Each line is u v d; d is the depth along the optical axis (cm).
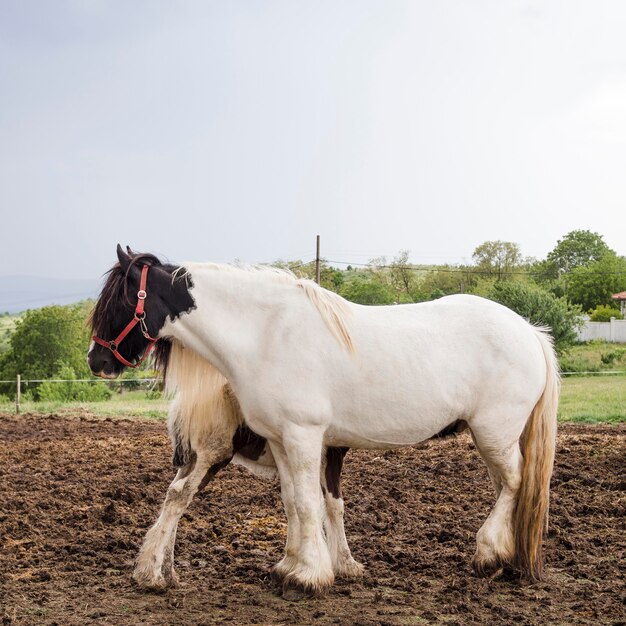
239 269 512
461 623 434
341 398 491
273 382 481
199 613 459
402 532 647
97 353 496
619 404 1794
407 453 1057
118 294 493
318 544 487
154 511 738
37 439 1285
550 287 5634
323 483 534
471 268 6569
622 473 877
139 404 2000
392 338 499
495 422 514
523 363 517
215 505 745
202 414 513
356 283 4444
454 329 516
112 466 981
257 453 541
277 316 493
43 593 493
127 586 510
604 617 443
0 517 697
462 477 882
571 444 1116
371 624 432
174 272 501
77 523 682
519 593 489
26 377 3195
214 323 493
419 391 496
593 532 633
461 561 555
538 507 518
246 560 573
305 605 472
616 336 4331
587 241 7700
